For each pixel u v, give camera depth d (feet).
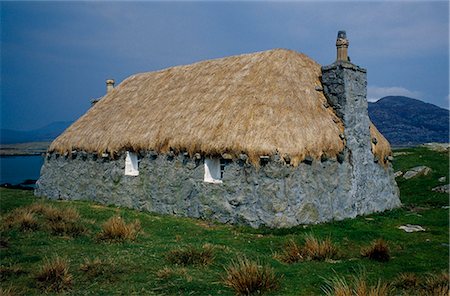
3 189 101.04
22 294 28.89
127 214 63.46
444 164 96.02
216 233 51.21
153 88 84.28
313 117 59.26
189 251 37.17
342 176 59.77
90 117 88.99
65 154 83.41
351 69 63.46
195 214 60.95
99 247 40.45
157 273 32.58
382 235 49.19
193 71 80.38
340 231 50.88
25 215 47.80
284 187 53.11
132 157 72.64
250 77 66.44
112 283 31.09
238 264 33.42
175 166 64.13
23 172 168.35
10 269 32.91
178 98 73.92
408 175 89.97
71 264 34.71
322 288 30.48
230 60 75.72
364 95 65.98
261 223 53.11
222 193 57.41
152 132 69.26
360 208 62.44
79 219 52.85
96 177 77.20
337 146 59.16
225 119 60.29
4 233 43.57
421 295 30.07
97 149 76.69
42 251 38.29
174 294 29.12
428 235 50.03
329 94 63.77
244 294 29.25
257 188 53.83
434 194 75.72
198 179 60.90
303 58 69.46
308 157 55.26
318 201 56.29
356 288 28.55
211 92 68.95
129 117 78.38
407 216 61.62
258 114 57.67
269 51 70.23
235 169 56.03
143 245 41.78
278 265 36.58
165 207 65.26
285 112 57.41
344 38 63.31
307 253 39.78
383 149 69.77
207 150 58.59
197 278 32.07
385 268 36.86
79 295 28.89
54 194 85.66
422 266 37.58
